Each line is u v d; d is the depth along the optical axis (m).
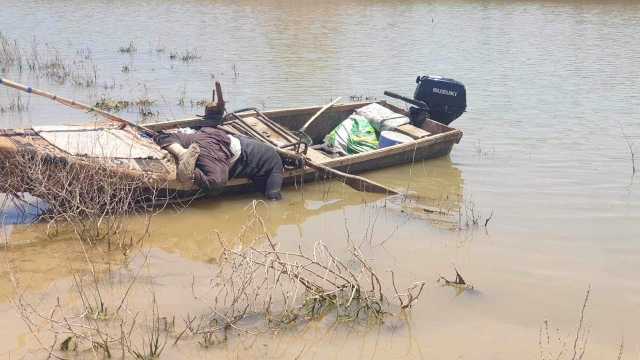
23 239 6.98
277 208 8.30
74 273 6.32
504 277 6.61
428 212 8.28
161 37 19.55
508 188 9.09
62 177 7.21
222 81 14.71
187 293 6.02
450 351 5.34
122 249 6.88
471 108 13.04
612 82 15.31
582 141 11.10
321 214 8.18
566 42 20.64
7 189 7.18
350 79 15.23
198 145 8.16
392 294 6.18
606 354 5.40
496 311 5.97
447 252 7.14
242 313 5.63
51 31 19.88
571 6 29.67
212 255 6.88
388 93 10.90
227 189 8.54
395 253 7.08
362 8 27.50
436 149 10.21
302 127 10.24
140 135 8.33
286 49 18.39
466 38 20.97
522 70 16.45
